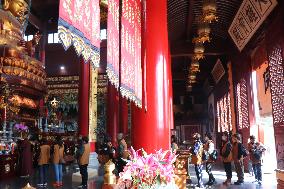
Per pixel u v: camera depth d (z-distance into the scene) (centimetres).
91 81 1569
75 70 2583
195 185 1016
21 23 2172
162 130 573
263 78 1176
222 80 1973
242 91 1402
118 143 874
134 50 488
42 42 2589
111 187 351
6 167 1257
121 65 401
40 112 2217
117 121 1750
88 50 274
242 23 1177
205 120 3112
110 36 337
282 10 853
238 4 1125
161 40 605
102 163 1241
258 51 1209
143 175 321
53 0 2392
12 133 1616
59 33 217
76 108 2644
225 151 1062
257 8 997
